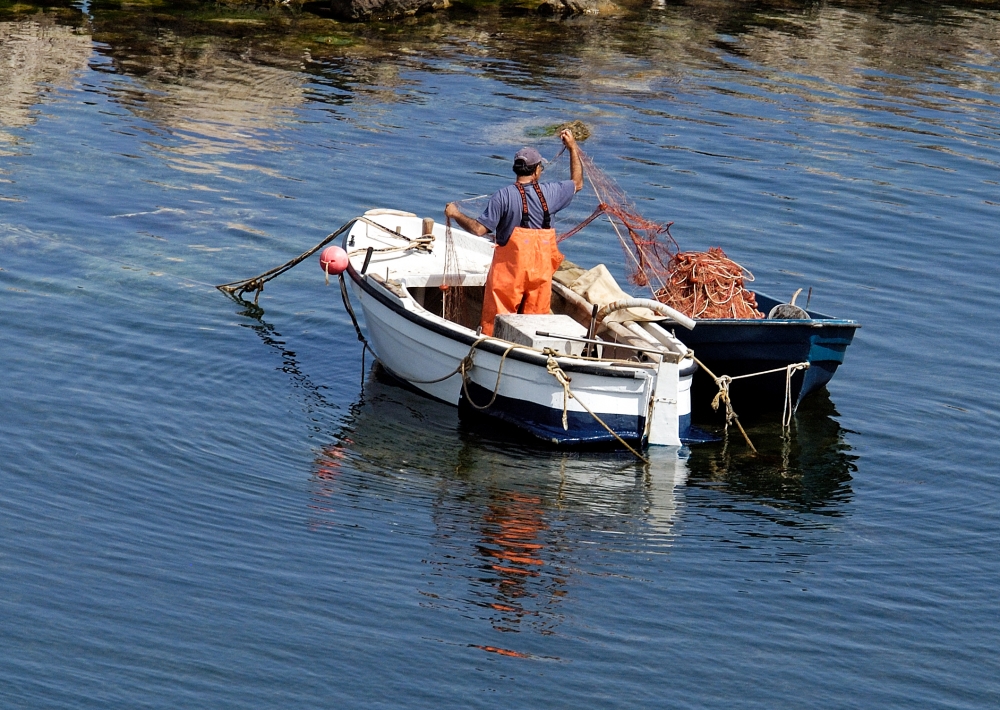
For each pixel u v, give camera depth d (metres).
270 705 18.41
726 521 24.45
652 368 27.05
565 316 28.69
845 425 29.02
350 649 19.69
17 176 41.66
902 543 23.78
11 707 18.08
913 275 37.84
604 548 23.11
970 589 22.20
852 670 19.83
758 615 21.12
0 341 29.95
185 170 43.62
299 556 22.20
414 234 34.72
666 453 27.44
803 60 67.19
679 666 19.69
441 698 18.72
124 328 31.44
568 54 65.31
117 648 19.45
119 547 22.12
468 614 20.73
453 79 58.66
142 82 54.53
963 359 32.38
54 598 20.56
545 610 20.98
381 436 27.44
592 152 48.19
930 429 28.80
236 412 27.91
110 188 41.28
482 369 28.12
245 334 32.03
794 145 51.03
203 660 19.28
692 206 42.72
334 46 63.56
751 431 28.80
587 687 19.11
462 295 32.06
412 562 22.23
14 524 22.62
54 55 57.81
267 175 43.62
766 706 18.88
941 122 56.12
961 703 19.16
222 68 57.81
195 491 24.30
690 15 77.62
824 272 37.66
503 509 24.50
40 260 35.06
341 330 33.03
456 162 46.16
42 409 26.95
